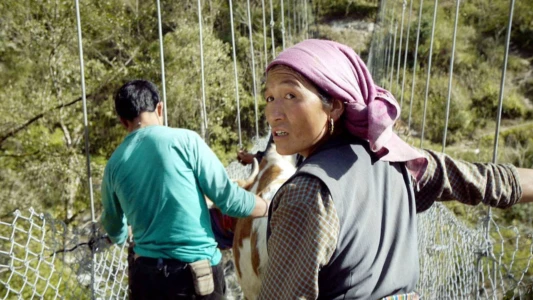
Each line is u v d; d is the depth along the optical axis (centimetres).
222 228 301
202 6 1541
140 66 1348
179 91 1366
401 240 131
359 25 2266
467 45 1983
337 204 120
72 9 1221
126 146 216
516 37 2033
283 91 129
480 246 261
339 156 128
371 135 127
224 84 1476
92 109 1324
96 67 1279
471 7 2088
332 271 122
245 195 222
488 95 1828
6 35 1182
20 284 669
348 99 129
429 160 144
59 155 1216
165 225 210
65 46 1234
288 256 119
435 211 378
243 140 1499
